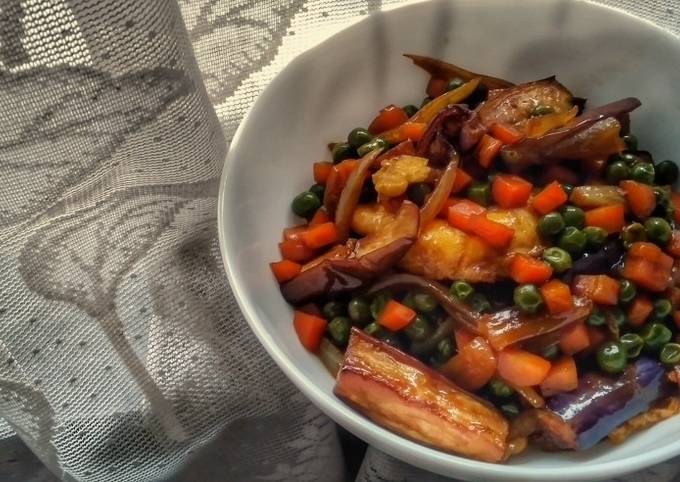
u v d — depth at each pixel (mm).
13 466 334
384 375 234
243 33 293
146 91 237
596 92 302
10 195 240
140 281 273
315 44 281
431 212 266
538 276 253
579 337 249
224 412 301
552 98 289
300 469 340
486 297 264
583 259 265
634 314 261
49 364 268
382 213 272
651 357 260
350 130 302
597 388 247
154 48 230
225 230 251
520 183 270
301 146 290
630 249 264
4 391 269
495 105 285
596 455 241
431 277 263
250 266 259
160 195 264
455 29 293
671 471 324
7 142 230
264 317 247
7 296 255
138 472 300
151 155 252
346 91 295
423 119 291
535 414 243
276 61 302
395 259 258
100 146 242
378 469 324
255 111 269
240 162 263
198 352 288
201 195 271
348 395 234
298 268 271
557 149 274
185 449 304
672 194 288
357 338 246
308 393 228
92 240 260
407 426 230
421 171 270
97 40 222
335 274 260
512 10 288
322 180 291
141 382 282
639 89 294
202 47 290
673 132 292
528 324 249
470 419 232
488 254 263
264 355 295
